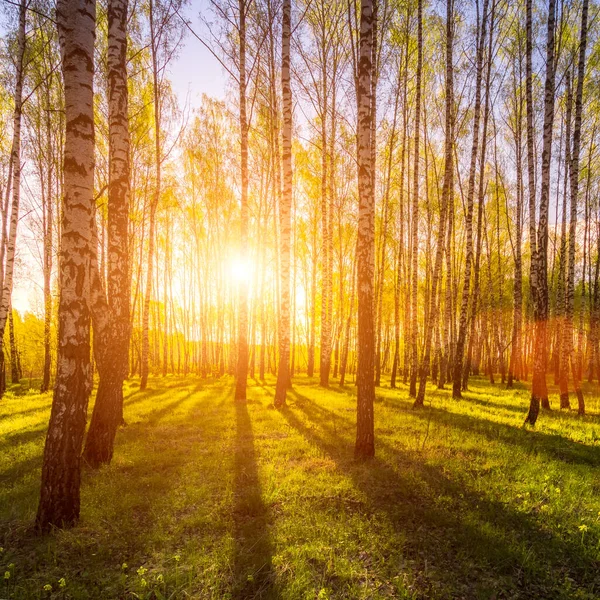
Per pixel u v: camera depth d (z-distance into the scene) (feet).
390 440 26.66
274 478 19.74
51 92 61.72
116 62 23.61
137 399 48.78
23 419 37.37
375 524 15.33
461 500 17.29
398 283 67.46
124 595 11.51
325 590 11.25
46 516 14.97
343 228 83.97
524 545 13.71
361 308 22.75
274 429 30.48
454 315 91.09
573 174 43.19
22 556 13.48
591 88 57.88
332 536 14.47
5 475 21.25
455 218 83.92
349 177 73.10
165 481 19.69
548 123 34.37
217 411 38.58
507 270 103.09
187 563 13.05
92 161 15.57
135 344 117.29
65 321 15.19
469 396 52.24
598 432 30.01
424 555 13.50
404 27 53.57
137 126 59.93
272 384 70.49
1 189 68.33
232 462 22.47
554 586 11.89
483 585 11.94
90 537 14.60
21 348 111.04
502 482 19.29
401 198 63.67
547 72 34.55
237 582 12.03
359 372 22.85
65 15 15.15
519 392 60.08
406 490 18.22
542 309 33.63
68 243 15.03
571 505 16.76
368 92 22.62
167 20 48.80
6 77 56.95
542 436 28.50
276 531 14.89
